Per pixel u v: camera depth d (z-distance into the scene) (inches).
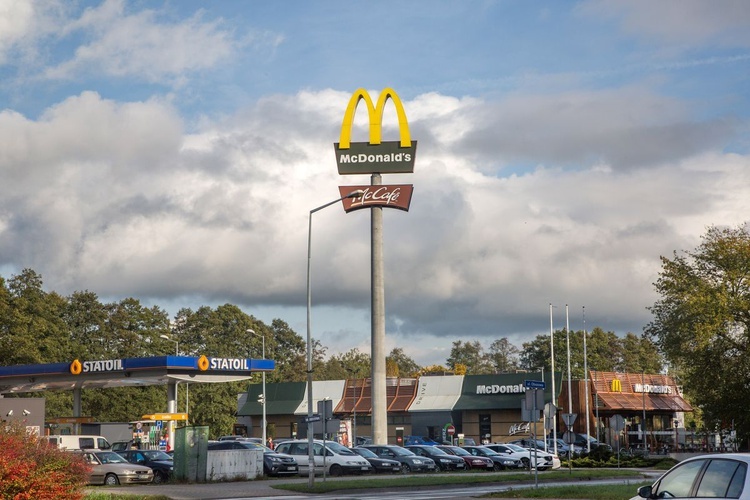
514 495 1222.3
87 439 1932.8
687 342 2281.0
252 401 4015.8
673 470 581.0
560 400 3531.0
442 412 3678.6
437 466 2080.5
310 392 1499.8
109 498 1045.8
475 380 3673.7
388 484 1450.5
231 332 5002.5
